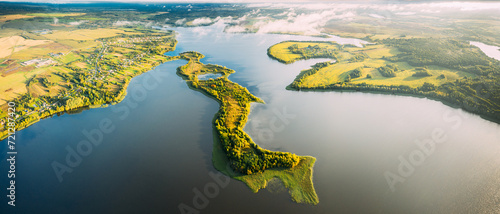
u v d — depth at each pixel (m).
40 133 167.88
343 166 133.12
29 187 124.00
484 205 110.00
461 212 106.88
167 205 111.75
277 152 137.62
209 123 175.62
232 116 179.25
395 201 112.69
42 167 137.38
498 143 152.62
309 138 156.75
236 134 154.38
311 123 174.38
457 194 116.12
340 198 113.75
